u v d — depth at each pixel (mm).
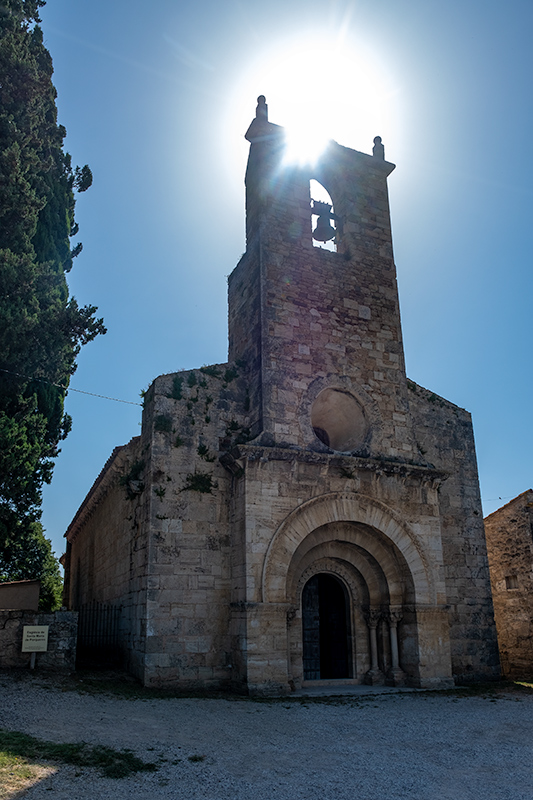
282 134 24312
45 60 23328
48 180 22141
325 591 21688
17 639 16812
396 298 24234
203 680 17797
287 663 17531
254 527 18297
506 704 16625
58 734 10812
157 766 9352
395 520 20469
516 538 27875
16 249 18391
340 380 21703
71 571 39875
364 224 24766
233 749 10688
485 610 23172
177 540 18797
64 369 19641
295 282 22281
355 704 15859
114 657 21047
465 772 9703
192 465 19734
